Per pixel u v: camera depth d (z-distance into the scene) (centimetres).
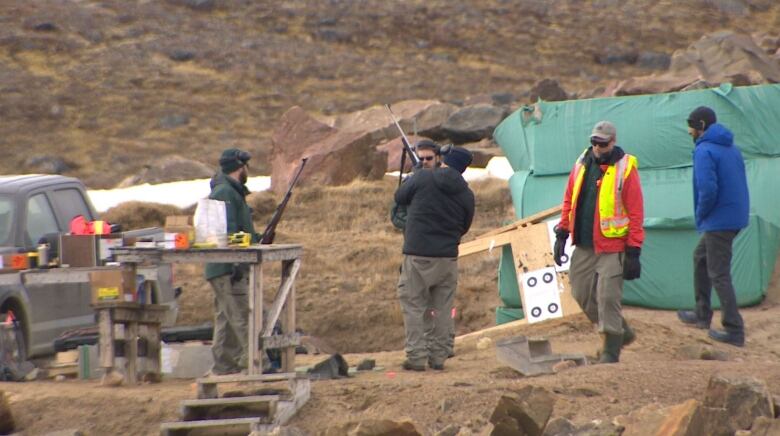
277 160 9975
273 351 3716
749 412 2666
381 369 3781
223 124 18962
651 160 4956
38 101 19112
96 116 18850
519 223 4922
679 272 4828
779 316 4628
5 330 3791
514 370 3459
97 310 3428
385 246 7525
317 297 6550
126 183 12450
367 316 6319
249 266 3453
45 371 3806
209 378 3080
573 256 3609
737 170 4053
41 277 3584
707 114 4047
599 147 3497
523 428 2639
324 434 2780
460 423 2880
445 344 3734
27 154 17038
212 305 6450
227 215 3647
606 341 3538
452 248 3697
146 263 3484
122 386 3406
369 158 9750
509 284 5000
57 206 4594
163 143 17862
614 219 3478
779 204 4941
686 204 4825
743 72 12388
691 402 2578
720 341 4144
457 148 3819
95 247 3666
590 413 2877
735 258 4856
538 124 5103
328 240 7788
